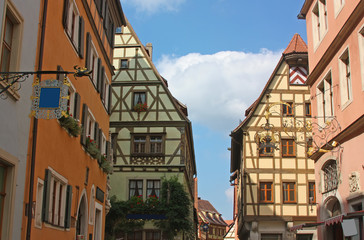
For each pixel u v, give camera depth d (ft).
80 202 45.21
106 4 56.65
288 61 90.33
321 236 48.85
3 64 26.50
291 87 89.66
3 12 25.12
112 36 61.41
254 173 86.53
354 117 40.06
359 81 39.14
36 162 30.81
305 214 84.38
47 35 32.78
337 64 44.39
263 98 89.61
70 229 40.52
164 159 85.25
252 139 87.92
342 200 42.80
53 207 36.27
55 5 34.81
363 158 38.52
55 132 35.45
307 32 55.67
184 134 86.58
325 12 50.34
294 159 86.79
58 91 24.86
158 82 89.10
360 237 38.34
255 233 84.23
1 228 26.08
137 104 87.66
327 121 45.93
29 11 29.30
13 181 26.96
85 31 45.57
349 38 41.32
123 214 80.23
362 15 38.37
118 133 87.20
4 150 25.58
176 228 79.71
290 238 83.66
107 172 57.67
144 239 80.43
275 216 84.43
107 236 79.56
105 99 59.62
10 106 26.48
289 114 88.43
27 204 29.14
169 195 81.05
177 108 87.51
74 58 41.24
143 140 86.99
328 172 47.70
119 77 90.02
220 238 225.97
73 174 41.42
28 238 28.91
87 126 48.01
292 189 85.87
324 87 48.52
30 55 29.63
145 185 83.97
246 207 85.20
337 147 44.27
